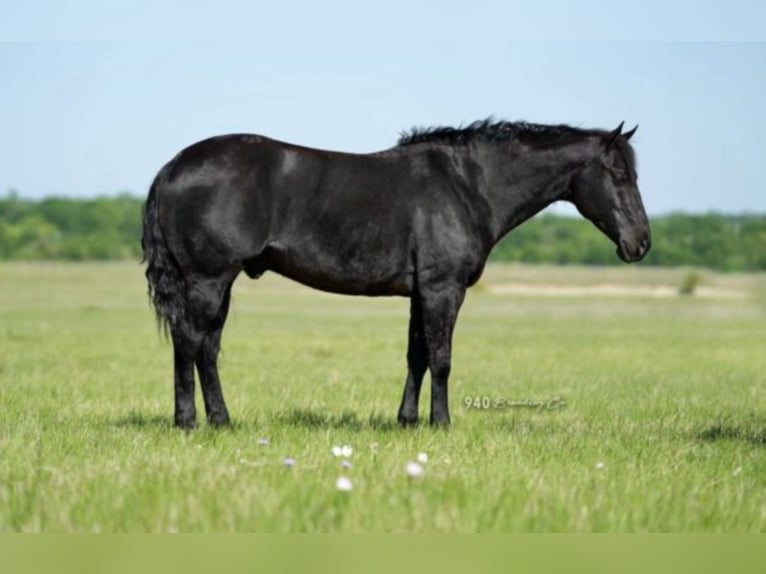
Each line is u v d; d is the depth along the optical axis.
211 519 8.68
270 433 13.43
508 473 10.70
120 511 8.91
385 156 13.82
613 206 14.35
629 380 23.62
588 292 80.69
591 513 9.05
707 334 40.75
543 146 14.27
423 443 12.57
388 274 13.68
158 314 13.32
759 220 121.81
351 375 23.91
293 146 13.48
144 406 17.09
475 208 14.02
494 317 52.19
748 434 14.95
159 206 13.22
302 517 8.70
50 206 155.75
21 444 12.20
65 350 29.31
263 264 13.54
